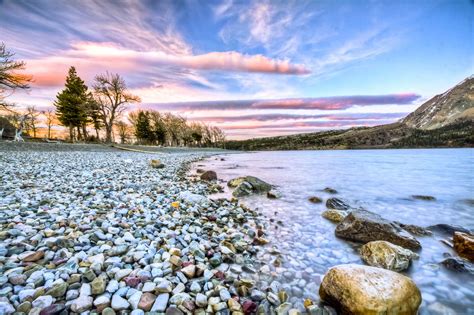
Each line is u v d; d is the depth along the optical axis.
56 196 6.76
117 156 25.84
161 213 6.21
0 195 6.54
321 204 8.77
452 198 10.17
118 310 2.59
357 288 2.88
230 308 2.81
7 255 3.44
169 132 85.56
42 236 4.10
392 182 14.43
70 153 25.22
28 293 2.66
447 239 5.52
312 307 3.01
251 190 10.61
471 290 3.65
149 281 3.10
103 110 46.53
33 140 41.66
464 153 53.81
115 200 7.04
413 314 2.88
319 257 4.54
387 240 5.03
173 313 2.60
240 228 5.89
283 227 6.19
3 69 22.47
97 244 4.05
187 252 4.09
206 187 11.17
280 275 3.85
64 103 47.16
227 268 3.85
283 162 31.81
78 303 2.57
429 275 4.04
